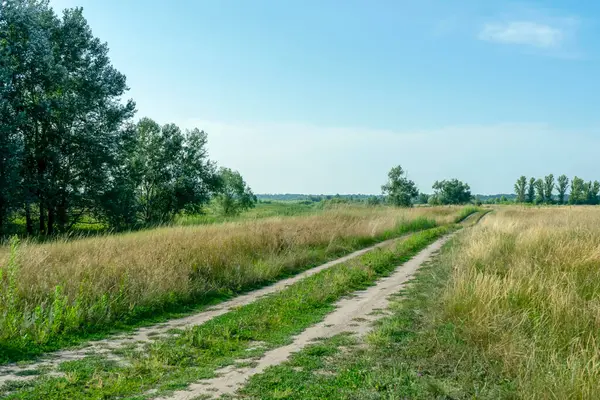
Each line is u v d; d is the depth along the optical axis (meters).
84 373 5.71
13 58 25.08
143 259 10.91
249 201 59.69
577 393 4.53
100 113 30.95
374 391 5.01
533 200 138.62
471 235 19.05
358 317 8.54
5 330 6.80
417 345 6.56
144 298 9.26
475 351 6.05
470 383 5.25
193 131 44.62
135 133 33.97
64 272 9.30
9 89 23.78
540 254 11.17
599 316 6.46
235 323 8.10
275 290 11.72
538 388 4.68
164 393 5.07
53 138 28.23
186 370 5.88
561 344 6.07
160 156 42.47
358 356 6.27
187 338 7.21
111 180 32.31
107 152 30.80
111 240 14.02
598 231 13.62
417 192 73.19
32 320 7.22
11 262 8.10
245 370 5.81
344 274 12.55
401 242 20.42
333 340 7.02
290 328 7.89
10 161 23.17
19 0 25.84
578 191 134.12
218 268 12.40
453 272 10.73
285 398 4.88
